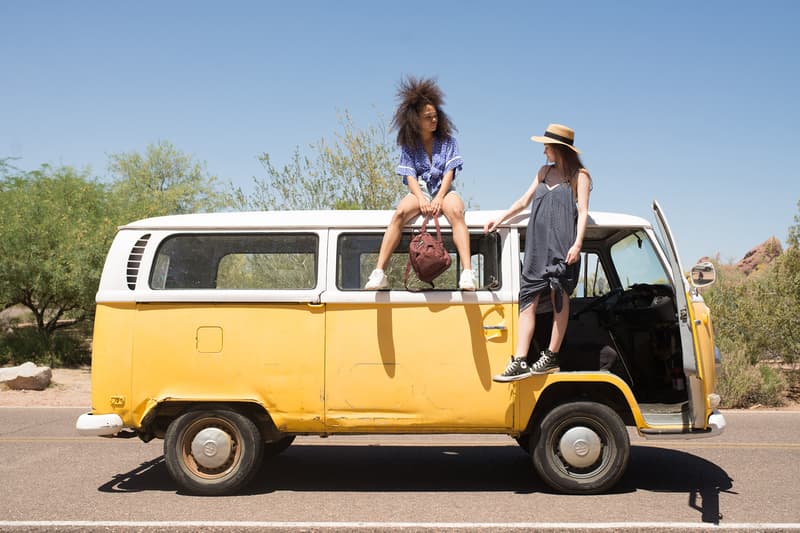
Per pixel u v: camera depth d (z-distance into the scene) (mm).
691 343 5812
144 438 6348
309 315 6066
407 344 6016
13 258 17656
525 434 6809
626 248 6848
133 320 6117
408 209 6062
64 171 21000
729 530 5004
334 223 6254
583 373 5898
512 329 6016
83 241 17656
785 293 14266
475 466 7398
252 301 6090
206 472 6133
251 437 6082
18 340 18672
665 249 6305
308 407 6004
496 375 5977
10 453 8086
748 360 13648
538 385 5938
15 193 19016
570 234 5879
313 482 6652
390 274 6223
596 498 5965
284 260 6234
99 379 6086
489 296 6035
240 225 6266
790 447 8422
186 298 6109
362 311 6055
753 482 6582
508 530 4996
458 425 5992
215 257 6262
